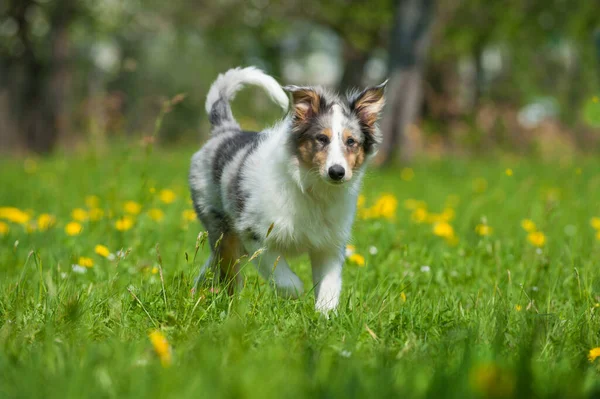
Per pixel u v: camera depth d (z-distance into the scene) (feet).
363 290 19.34
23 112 98.37
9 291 17.11
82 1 93.15
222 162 21.02
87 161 55.01
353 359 12.80
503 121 104.17
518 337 14.38
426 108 106.63
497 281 20.04
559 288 19.66
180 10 98.63
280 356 12.84
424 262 22.75
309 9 93.09
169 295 16.83
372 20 87.15
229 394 10.31
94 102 57.31
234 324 14.01
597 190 47.55
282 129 19.76
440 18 86.94
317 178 18.71
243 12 96.78
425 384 11.54
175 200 34.04
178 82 110.01
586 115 32.91
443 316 16.40
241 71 23.31
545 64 125.08
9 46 98.89
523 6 93.76
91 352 12.32
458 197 43.06
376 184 48.16
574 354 14.23
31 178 49.34
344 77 101.45
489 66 135.13
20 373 11.50
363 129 19.47
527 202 40.40
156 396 10.64
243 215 19.56
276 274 18.67
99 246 20.86
